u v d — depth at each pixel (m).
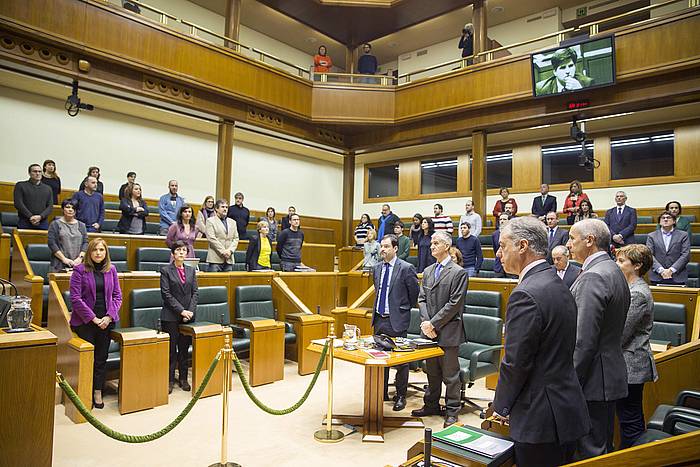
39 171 6.15
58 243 5.35
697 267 6.10
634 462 1.20
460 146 11.85
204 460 3.14
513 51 11.79
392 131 11.08
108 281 4.16
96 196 6.63
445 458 1.91
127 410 3.98
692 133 9.02
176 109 9.02
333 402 4.43
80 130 9.13
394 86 10.59
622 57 7.80
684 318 4.33
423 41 13.37
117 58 7.69
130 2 8.05
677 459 1.15
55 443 3.33
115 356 4.26
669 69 7.38
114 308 4.17
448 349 3.85
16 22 6.70
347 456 3.27
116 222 7.93
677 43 7.33
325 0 11.23
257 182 11.88
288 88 10.17
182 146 10.62
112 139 9.55
